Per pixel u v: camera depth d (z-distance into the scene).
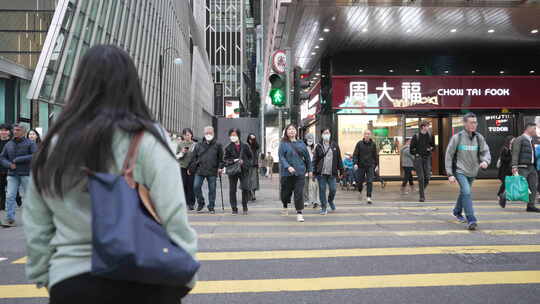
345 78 19.03
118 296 1.21
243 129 22.83
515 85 19.62
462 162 6.87
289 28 14.93
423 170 11.63
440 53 19.23
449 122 19.72
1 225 7.37
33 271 1.39
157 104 45.00
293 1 12.34
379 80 19.12
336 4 12.56
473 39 16.75
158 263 1.15
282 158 7.84
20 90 22.42
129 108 1.41
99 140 1.26
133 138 1.32
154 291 1.27
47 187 1.27
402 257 4.98
